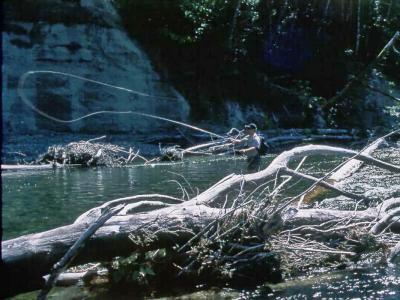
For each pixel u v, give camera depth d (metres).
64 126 22.80
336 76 31.03
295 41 30.42
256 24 28.81
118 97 23.91
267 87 27.42
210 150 12.44
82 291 5.64
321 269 6.27
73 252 4.77
